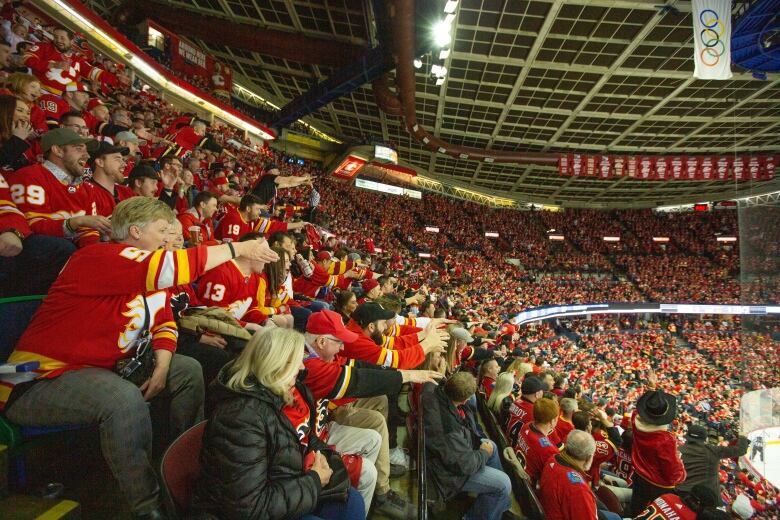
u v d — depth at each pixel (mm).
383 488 2998
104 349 1999
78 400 1842
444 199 44312
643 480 4348
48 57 7707
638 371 26766
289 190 22453
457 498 3740
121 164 3584
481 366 6344
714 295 38750
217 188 8094
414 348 3520
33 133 4125
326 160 35188
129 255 1954
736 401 21219
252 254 2166
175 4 21562
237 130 26078
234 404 1726
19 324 2162
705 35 12094
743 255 10930
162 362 2199
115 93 11234
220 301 3357
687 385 24281
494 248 43562
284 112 28094
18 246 2393
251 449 1662
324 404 2602
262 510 1637
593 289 41531
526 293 36844
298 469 1864
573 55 20703
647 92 23797
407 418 4535
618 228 47125
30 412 1854
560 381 8586
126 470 1881
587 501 2938
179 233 2662
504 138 31703
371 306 3801
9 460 1940
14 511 1762
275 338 1837
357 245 22703
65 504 1859
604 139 31078
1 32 7422
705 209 43781
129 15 21734
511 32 19031
